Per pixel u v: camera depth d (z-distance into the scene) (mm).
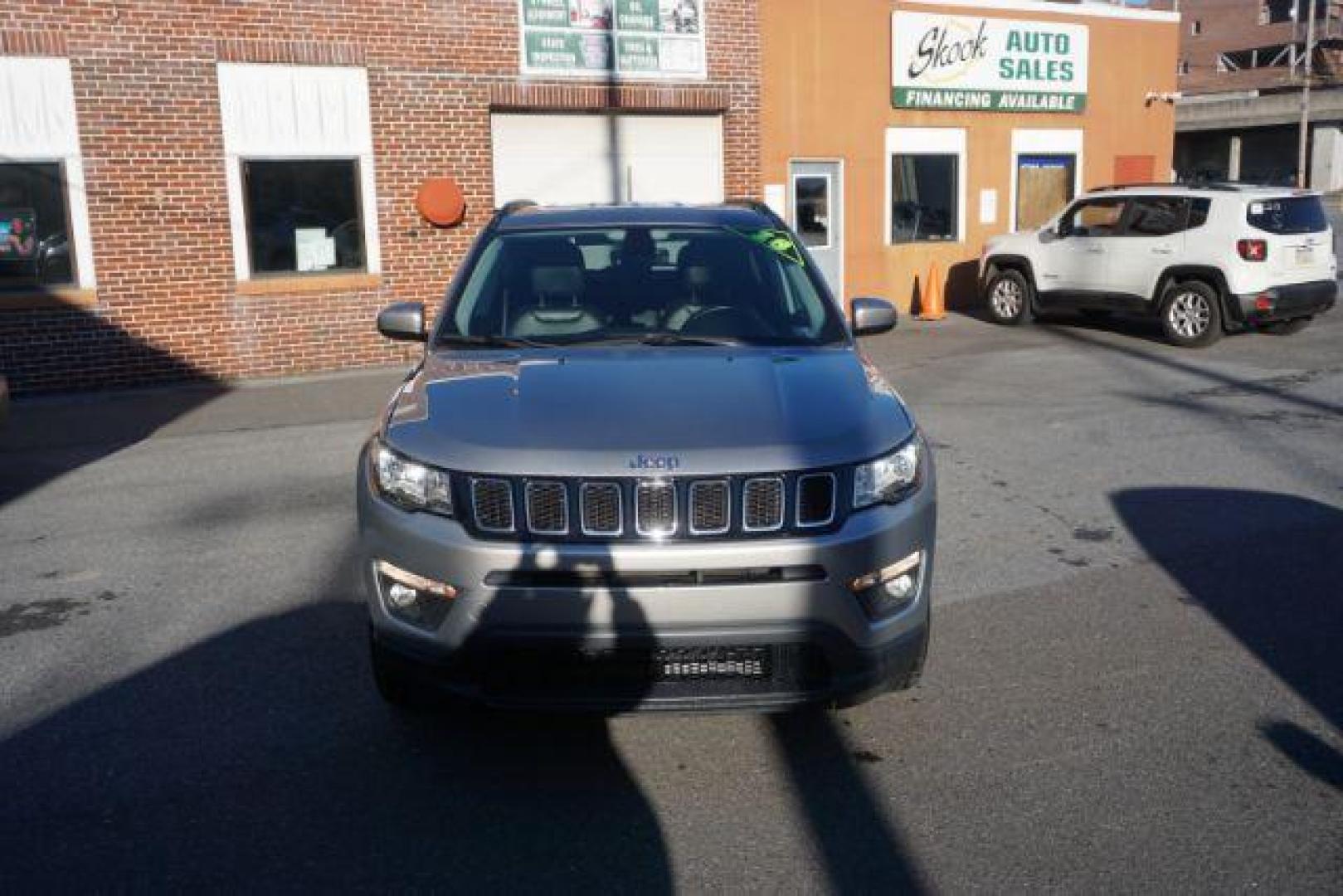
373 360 13555
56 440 9758
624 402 3963
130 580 5984
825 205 17062
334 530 6855
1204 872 3297
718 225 5469
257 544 6590
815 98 16453
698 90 15000
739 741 4121
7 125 11648
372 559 3867
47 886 3266
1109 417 9883
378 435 4051
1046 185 19266
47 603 5645
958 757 3996
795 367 4363
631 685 3660
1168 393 10992
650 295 5012
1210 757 3988
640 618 3537
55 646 5078
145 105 12062
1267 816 3600
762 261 5234
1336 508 7094
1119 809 3650
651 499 3578
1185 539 6500
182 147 12281
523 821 3600
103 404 11492
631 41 14461
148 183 12188
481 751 4055
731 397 4004
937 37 17391
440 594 3666
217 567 6172
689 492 3576
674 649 3586
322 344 13250
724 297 5004
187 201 12383
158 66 12062
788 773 3891
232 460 8852
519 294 5004
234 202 12609
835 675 3723
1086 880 3264
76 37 11703
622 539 3584
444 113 13516
